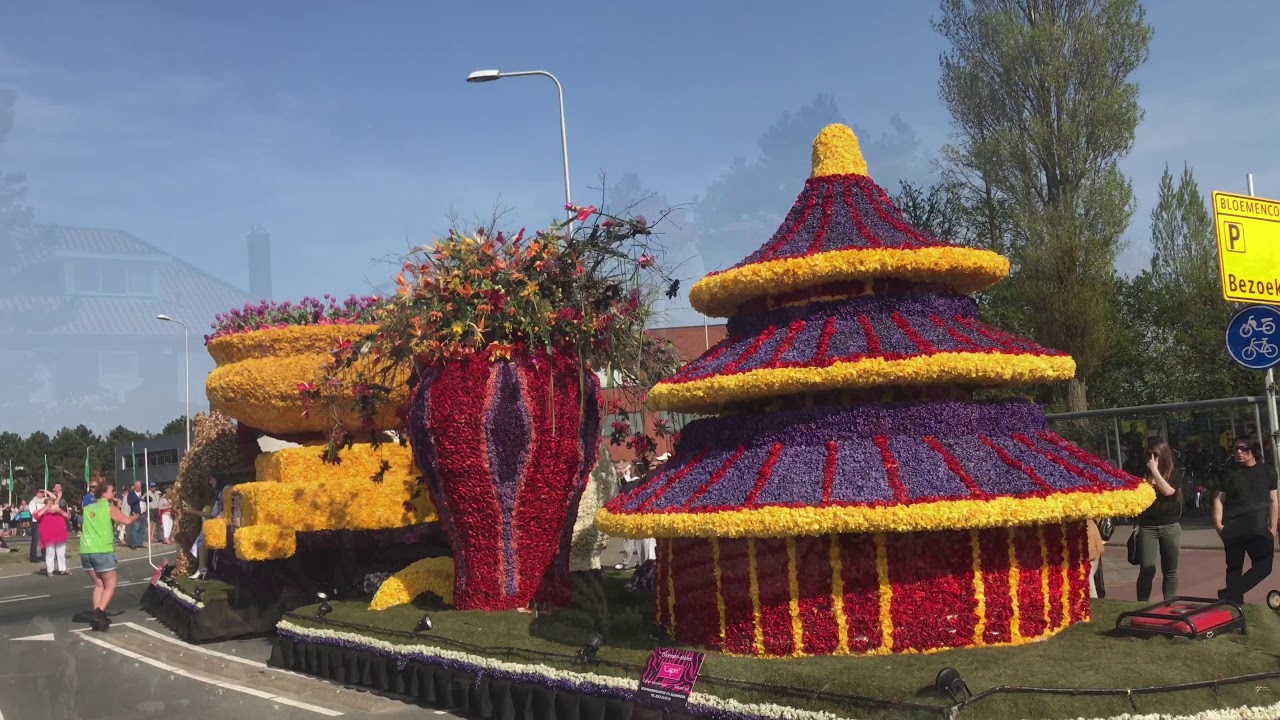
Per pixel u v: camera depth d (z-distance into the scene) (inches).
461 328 343.3
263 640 450.3
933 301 291.1
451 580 383.9
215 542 467.5
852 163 318.0
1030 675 207.2
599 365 380.5
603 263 366.3
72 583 816.9
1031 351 277.9
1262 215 355.9
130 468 2005.4
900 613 244.8
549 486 354.0
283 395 427.2
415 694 314.0
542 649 280.7
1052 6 827.4
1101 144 798.5
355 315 458.9
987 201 848.9
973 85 840.9
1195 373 983.0
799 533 240.5
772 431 271.9
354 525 418.3
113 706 337.7
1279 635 239.3
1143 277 1070.4
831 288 288.8
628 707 244.7
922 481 247.6
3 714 332.2
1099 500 246.1
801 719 210.4
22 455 2869.1
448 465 348.8
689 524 253.9
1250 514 326.6
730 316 329.7
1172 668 208.1
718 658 239.5
